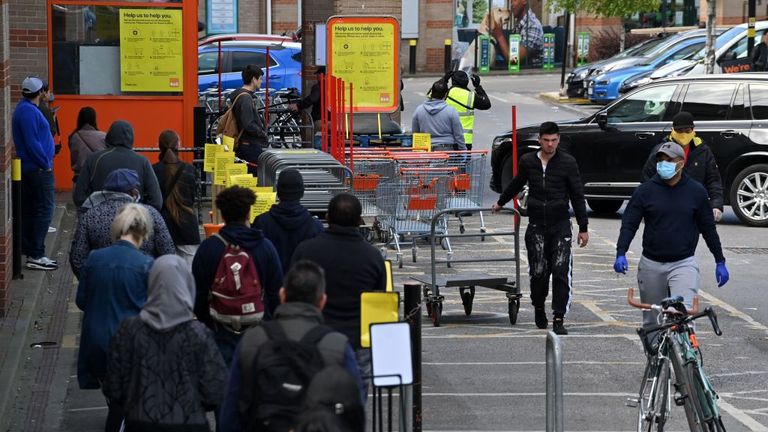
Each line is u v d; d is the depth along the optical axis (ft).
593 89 282.56
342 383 37.19
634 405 70.64
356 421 37.09
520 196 158.61
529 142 160.25
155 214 74.43
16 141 112.06
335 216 62.59
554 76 402.52
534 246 97.04
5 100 96.63
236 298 63.52
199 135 152.66
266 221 70.59
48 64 155.02
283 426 43.91
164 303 55.26
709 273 121.90
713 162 98.43
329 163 95.50
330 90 134.51
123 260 65.92
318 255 61.93
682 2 408.05
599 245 137.69
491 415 76.07
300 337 45.27
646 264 81.35
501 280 101.09
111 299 65.51
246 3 357.00
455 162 134.92
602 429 73.31
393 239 127.44
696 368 64.90
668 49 281.13
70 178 158.81
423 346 93.86
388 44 158.20
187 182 88.69
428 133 148.05
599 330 99.04
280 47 242.17
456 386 82.84
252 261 64.18
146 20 155.33
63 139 156.15
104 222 73.67
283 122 190.29
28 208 114.01
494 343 94.63
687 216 80.18
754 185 150.41
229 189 64.90
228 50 239.30
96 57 155.63
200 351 55.31
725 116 150.92
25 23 153.79
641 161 153.58
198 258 64.54
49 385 83.30
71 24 155.02
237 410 46.09
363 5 187.83
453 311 106.93
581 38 402.31
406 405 62.34
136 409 54.80
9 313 97.91
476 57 412.77
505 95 329.52
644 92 155.63
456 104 163.02
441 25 409.28
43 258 115.55
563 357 90.48
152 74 156.04
